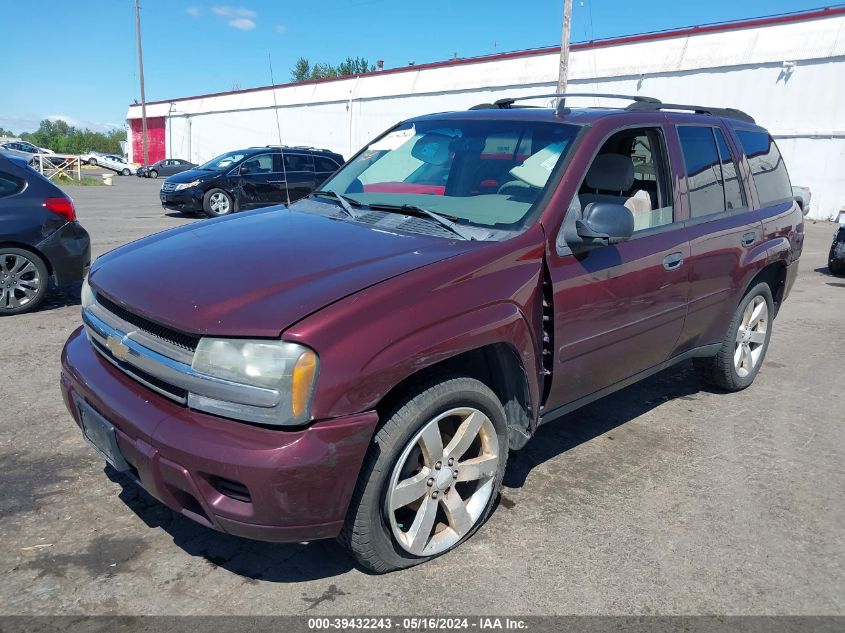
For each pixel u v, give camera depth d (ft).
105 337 9.21
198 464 7.66
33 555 9.24
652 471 12.46
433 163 12.46
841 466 12.99
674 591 9.12
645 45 84.48
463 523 9.71
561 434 13.96
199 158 163.12
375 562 8.81
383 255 9.23
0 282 20.40
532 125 12.05
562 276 10.27
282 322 7.70
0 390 14.69
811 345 21.44
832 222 69.97
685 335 13.57
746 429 14.55
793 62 71.82
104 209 56.39
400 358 8.12
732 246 14.14
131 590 8.66
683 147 13.28
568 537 10.23
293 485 7.57
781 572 9.64
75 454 12.03
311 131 131.44
